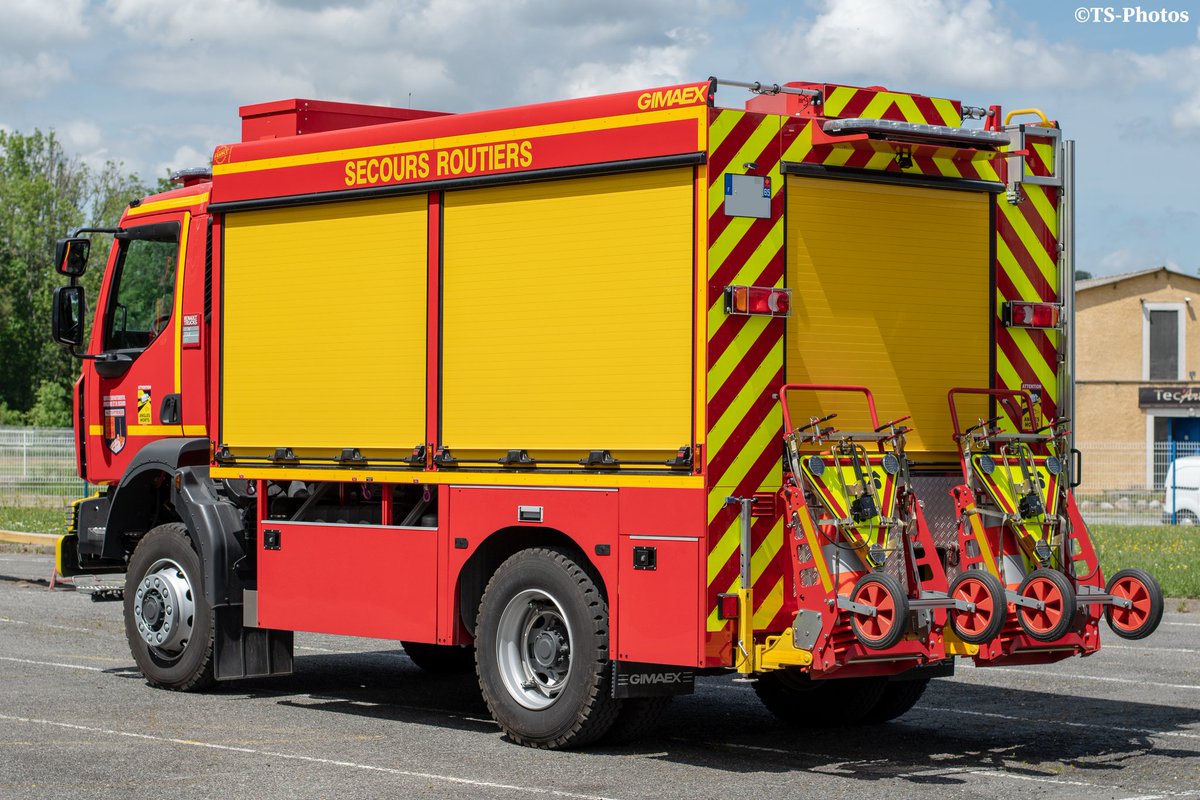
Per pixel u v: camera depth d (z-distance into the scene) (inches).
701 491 352.5
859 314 377.1
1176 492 1333.7
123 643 574.6
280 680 504.7
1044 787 339.9
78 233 504.7
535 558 381.7
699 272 354.9
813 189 370.9
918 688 422.0
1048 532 384.2
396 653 572.4
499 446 391.5
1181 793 334.6
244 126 486.3
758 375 360.2
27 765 355.9
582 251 376.5
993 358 399.9
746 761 369.1
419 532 408.8
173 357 484.4
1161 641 606.9
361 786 335.3
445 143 404.5
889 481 364.5
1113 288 2190.0
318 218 434.6
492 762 364.8
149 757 367.2
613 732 385.4
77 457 522.0
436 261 406.3
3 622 635.5
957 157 390.3
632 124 366.9
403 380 413.1
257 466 447.2
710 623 351.9
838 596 349.7
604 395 371.2
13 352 3555.6
